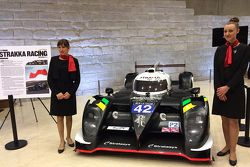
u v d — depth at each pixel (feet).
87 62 23.27
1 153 12.19
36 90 13.91
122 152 11.73
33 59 13.74
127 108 12.56
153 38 25.91
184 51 27.35
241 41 16.79
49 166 10.77
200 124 10.44
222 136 13.30
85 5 22.79
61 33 22.02
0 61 13.19
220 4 32.58
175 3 26.68
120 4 24.44
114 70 24.68
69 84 11.93
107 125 11.85
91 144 11.06
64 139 13.52
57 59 11.93
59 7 21.77
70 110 11.98
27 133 14.60
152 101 11.82
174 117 11.73
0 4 19.80
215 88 10.59
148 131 11.23
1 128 15.49
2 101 19.81
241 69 9.82
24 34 20.74
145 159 10.99
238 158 10.93
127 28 24.75
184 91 14.48
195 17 27.32
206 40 28.19
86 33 22.98
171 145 10.87
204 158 9.98
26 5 20.62
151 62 26.09
